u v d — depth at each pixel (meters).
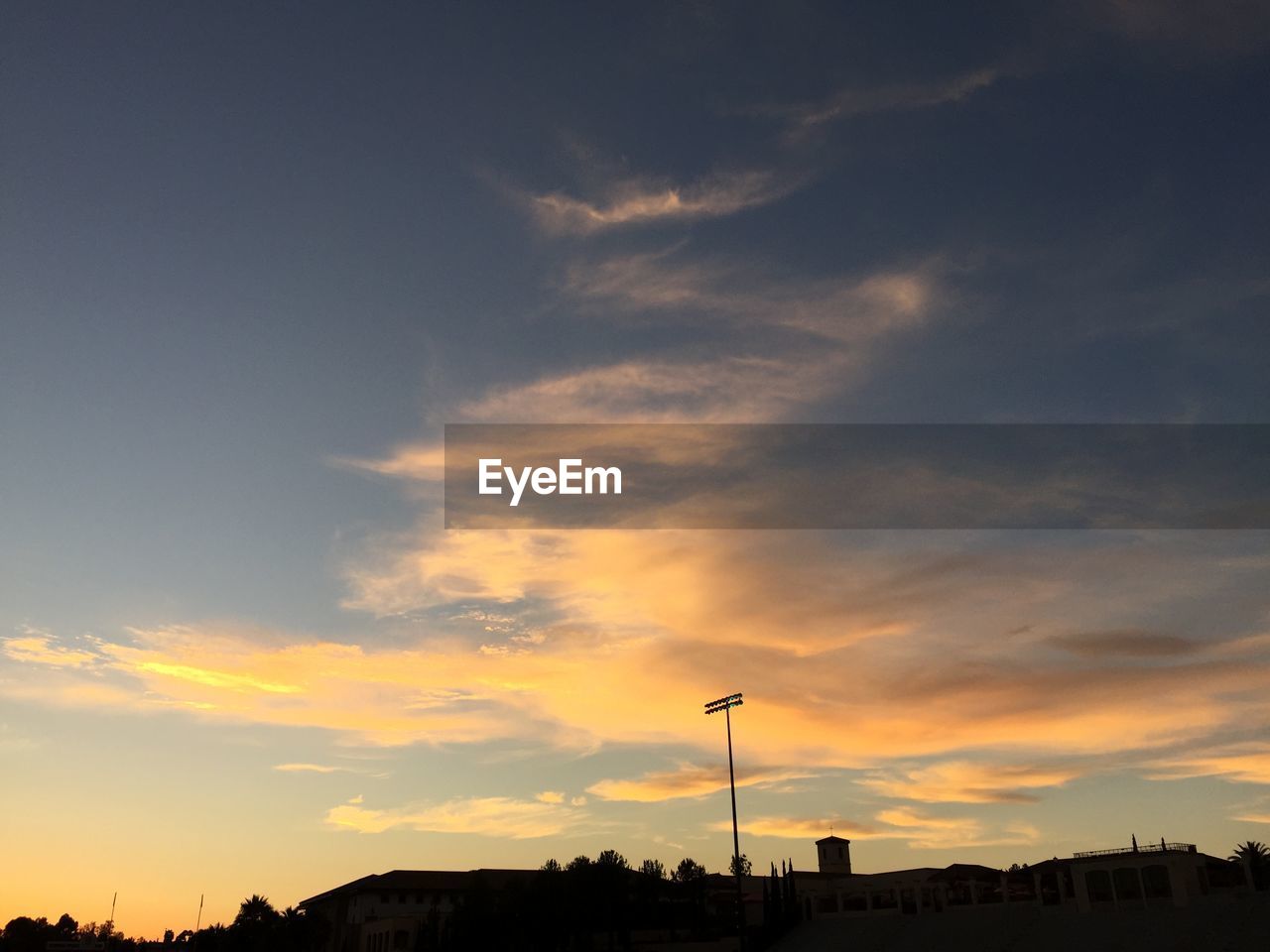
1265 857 69.50
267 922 128.00
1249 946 49.00
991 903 69.19
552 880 98.06
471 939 99.44
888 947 71.31
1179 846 59.09
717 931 99.88
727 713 82.62
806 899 86.81
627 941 93.44
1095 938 57.59
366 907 129.50
